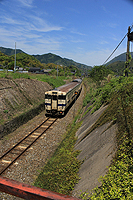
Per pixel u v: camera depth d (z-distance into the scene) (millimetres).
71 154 8547
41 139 12430
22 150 10680
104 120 8469
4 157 9797
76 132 12781
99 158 5867
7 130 13102
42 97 24766
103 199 3781
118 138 5719
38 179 7660
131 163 4227
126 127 5738
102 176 4656
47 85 31797
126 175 3961
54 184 6531
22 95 19656
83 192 4801
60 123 16391
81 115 17484
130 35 8109
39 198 1310
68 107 21938
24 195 1356
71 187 5742
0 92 16406
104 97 12281
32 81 26188
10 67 76375
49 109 18266
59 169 7426
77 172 6590
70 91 21406
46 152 10609
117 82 12492
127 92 8227
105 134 7121
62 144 11125
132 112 6254
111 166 4746
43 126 15312
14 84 20141
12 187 1376
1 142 11664
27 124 15797
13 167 8852
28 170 8672
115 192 3656
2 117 13883
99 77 28594
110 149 5684
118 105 8102
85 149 7859
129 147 4793
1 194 6820
